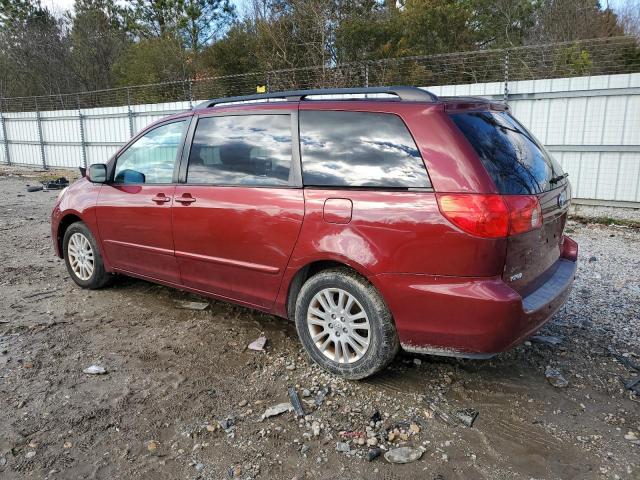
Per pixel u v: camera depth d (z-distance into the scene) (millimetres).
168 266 4262
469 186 2770
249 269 3660
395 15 20578
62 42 32062
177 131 4184
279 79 15398
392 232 2949
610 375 3410
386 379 3354
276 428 2854
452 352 2930
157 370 3518
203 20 27328
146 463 2590
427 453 2646
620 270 5750
